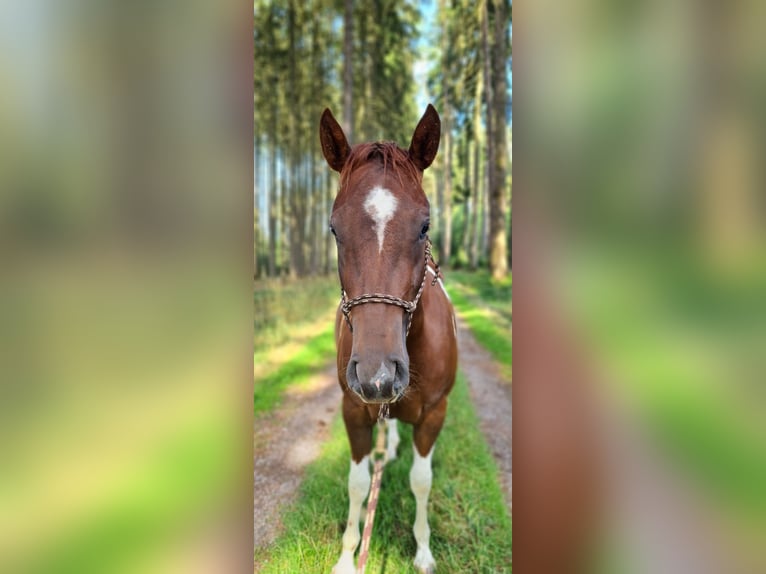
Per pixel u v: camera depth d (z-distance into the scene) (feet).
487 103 27.37
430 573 7.22
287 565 7.53
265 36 30.78
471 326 18.74
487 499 8.75
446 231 37.32
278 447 10.65
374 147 5.65
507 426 11.23
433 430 7.27
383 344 4.77
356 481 7.32
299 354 16.57
